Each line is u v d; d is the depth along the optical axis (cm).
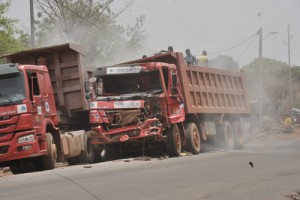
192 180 888
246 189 781
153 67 1492
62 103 1616
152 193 755
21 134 1231
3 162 1335
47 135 1327
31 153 1235
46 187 870
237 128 2155
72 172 1127
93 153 1600
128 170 1102
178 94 1566
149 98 1456
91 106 1460
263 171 996
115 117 1449
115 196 737
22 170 1439
